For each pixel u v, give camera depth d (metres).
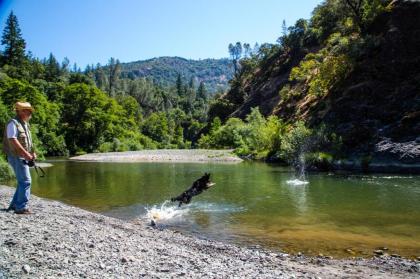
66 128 85.31
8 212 11.05
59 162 51.22
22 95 65.38
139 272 7.12
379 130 36.09
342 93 43.06
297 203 18.20
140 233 11.66
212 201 18.83
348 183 25.27
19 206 11.00
